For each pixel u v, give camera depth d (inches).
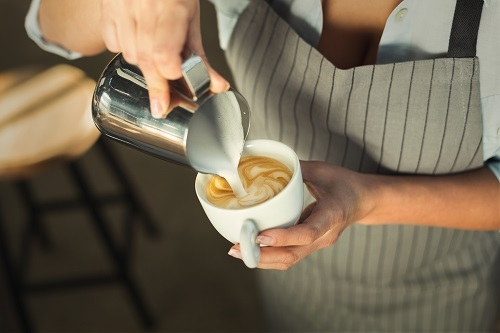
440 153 45.5
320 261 57.6
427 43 42.4
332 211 38.1
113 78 33.4
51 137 75.0
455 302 58.2
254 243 33.6
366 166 48.3
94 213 90.6
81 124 76.2
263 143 38.1
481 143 44.8
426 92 42.8
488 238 56.6
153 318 96.1
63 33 46.4
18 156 73.0
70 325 96.3
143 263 102.7
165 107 31.4
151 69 31.3
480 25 40.6
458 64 41.5
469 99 42.6
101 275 93.4
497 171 46.3
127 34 31.9
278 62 46.4
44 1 45.9
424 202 44.7
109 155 97.1
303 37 46.4
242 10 48.9
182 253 103.3
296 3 45.3
